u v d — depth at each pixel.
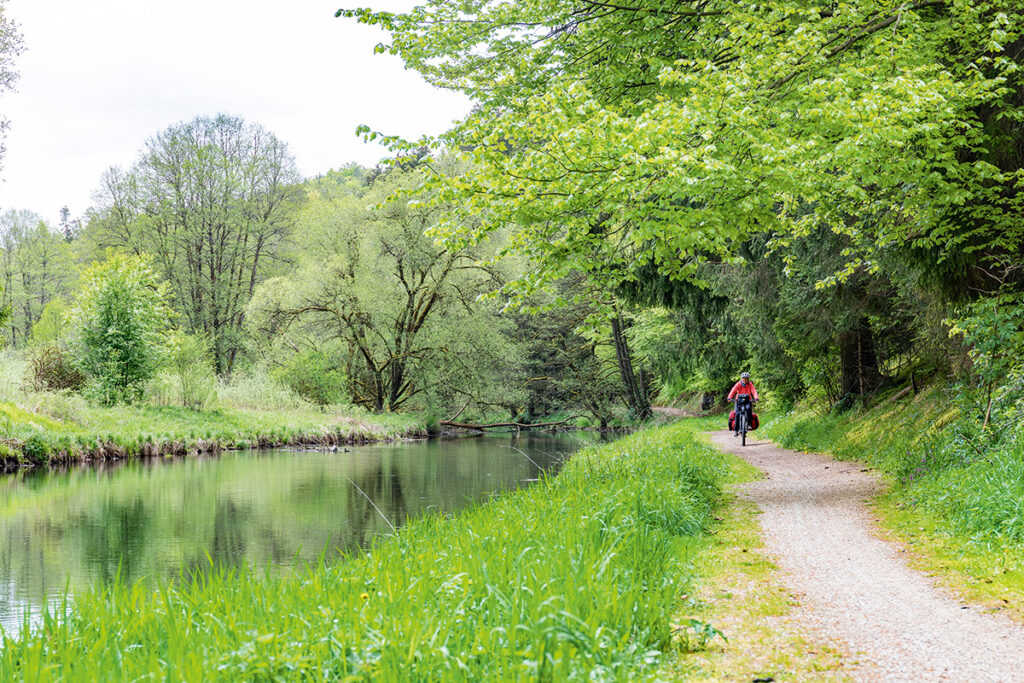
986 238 10.55
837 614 5.11
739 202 9.27
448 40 12.36
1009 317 9.54
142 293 28.23
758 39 9.09
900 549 7.04
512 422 43.34
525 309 10.92
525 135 9.30
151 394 28.83
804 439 19.80
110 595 5.19
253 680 3.54
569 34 12.53
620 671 3.72
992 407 9.99
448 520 9.20
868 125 7.95
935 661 4.17
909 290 13.18
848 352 20.50
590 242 10.12
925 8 10.14
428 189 9.60
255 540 11.18
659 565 5.90
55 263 63.09
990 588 5.58
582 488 9.38
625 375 41.94
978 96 8.73
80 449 21.17
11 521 12.64
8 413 21.09
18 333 61.31
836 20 9.48
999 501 7.07
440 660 3.62
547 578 5.01
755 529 8.17
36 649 3.90
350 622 4.12
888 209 11.31
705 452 16.09
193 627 4.26
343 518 12.91
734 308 21.12
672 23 12.05
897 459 12.34
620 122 8.32
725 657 4.28
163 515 13.16
